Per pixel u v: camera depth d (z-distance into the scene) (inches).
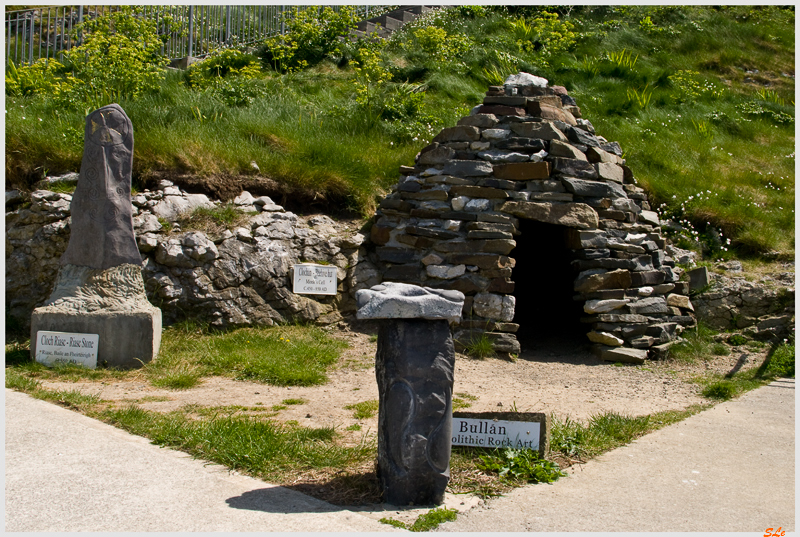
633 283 314.3
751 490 149.1
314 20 622.5
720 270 365.1
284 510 127.6
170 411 195.6
